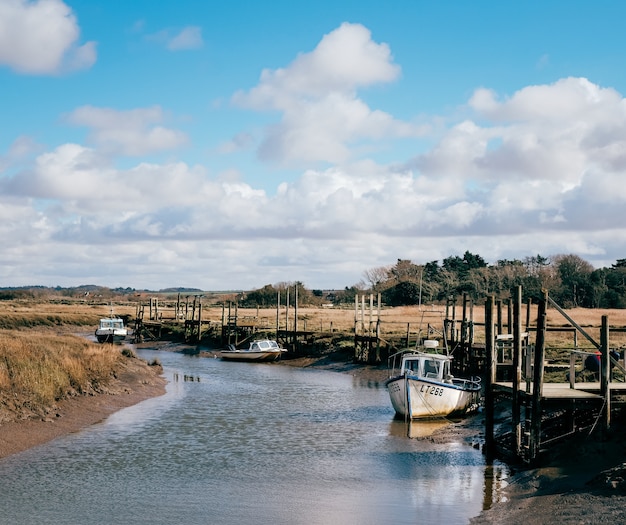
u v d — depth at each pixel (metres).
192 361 60.62
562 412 24.33
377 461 22.09
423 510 16.72
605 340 20.08
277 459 22.31
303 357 58.91
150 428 27.06
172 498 17.77
